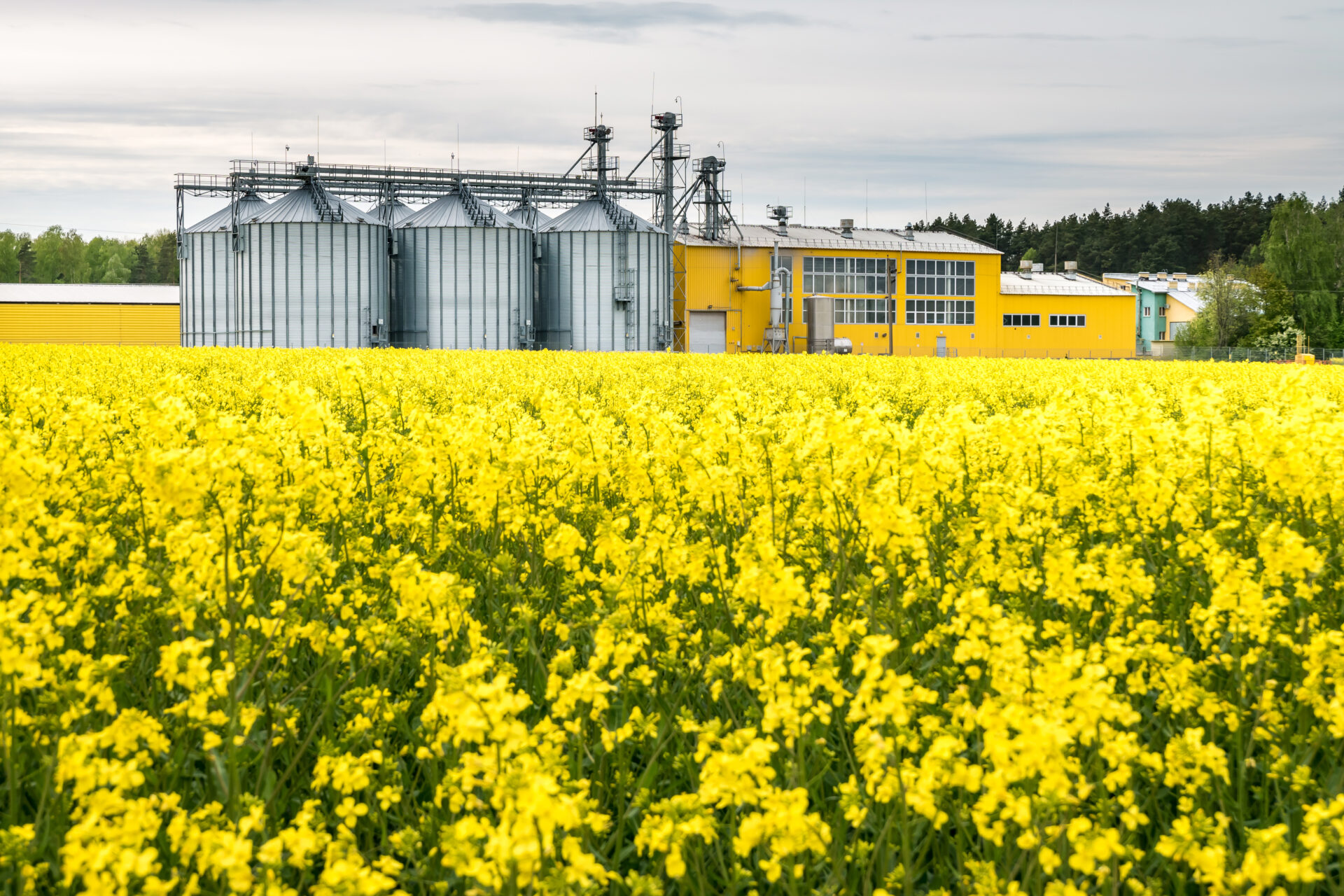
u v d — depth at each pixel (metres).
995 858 3.39
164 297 99.69
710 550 4.98
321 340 69.94
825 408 8.70
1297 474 5.10
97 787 3.07
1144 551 5.76
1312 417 5.94
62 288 98.06
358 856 2.89
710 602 5.00
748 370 28.52
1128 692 4.08
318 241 69.75
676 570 4.76
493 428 7.17
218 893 3.03
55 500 5.58
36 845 3.24
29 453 4.66
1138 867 3.45
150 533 5.41
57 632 3.94
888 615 4.42
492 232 72.69
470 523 6.00
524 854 2.41
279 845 2.62
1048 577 4.26
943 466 5.52
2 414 10.12
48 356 29.75
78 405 6.96
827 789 4.10
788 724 3.16
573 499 6.40
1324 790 3.60
